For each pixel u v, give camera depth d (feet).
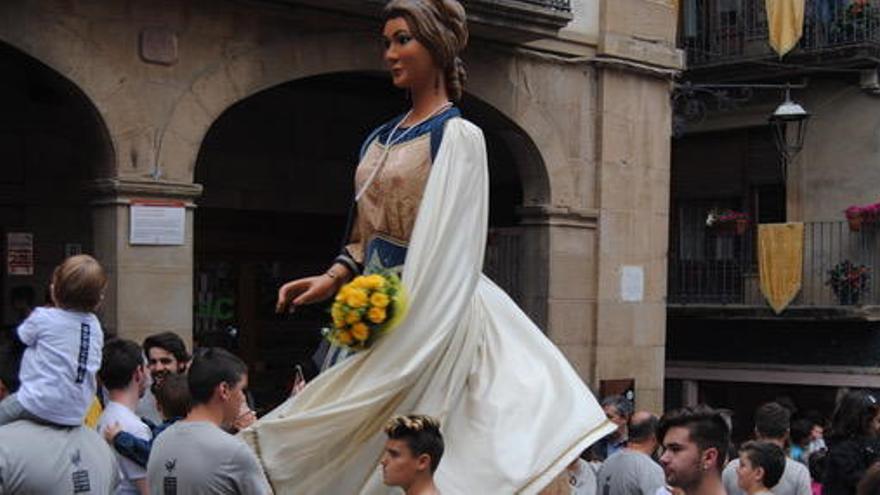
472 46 39.24
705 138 59.00
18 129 37.22
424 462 11.75
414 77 13.30
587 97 42.63
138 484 16.71
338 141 46.96
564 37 41.47
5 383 17.79
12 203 37.19
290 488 12.60
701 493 13.32
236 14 33.81
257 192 44.52
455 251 12.50
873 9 52.95
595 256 42.78
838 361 52.80
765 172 56.95
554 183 41.57
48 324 14.52
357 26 36.27
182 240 32.50
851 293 52.49
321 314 47.34
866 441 24.71
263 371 45.65
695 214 59.41
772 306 53.88
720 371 56.49
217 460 13.55
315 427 12.41
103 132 31.37
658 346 44.65
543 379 13.12
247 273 45.09
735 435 56.65
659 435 13.98
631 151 43.60
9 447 14.15
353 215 14.06
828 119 54.65
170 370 21.03
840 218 54.13
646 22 43.86
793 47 53.98
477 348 13.08
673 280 59.11
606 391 42.24
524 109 40.68
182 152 32.63
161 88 32.22
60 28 30.37
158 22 32.14
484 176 12.92
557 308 41.52
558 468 12.40
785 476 22.35
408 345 12.29
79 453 14.61
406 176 13.02
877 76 53.16
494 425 12.52
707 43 57.67
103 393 20.16
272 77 34.63
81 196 38.45
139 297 31.60
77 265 14.83
